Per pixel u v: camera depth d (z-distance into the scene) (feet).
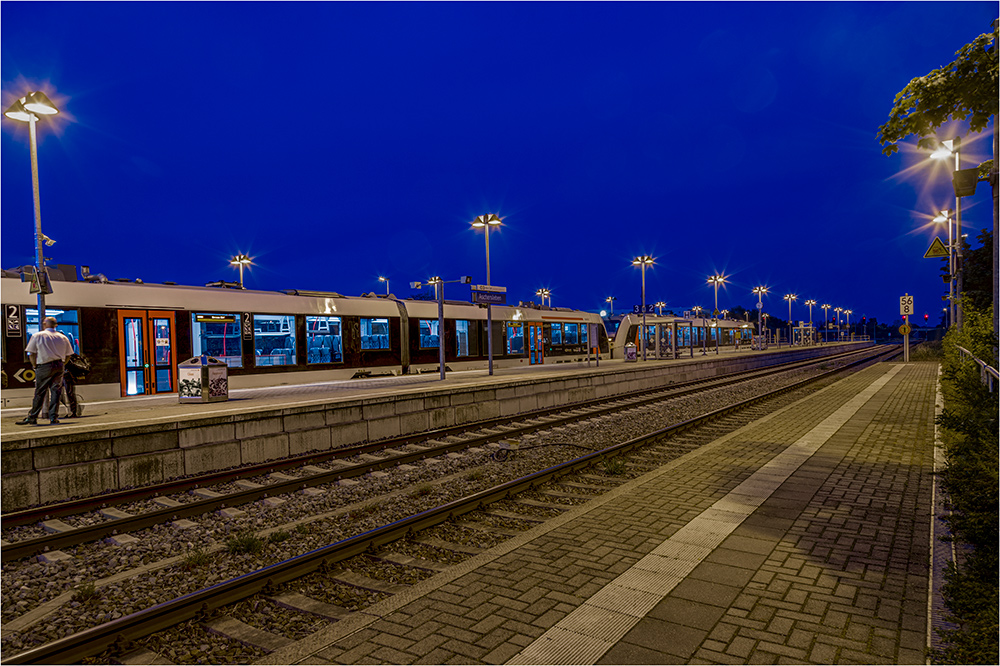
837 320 428.97
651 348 138.51
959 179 19.69
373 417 41.81
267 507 25.02
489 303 72.02
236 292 60.34
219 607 14.75
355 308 70.90
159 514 22.99
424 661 11.64
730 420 45.75
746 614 13.17
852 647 11.73
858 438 34.78
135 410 40.32
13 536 22.38
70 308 48.75
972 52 16.49
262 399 47.29
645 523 19.63
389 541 19.11
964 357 36.17
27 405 46.16
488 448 37.47
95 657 12.88
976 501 15.58
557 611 13.53
